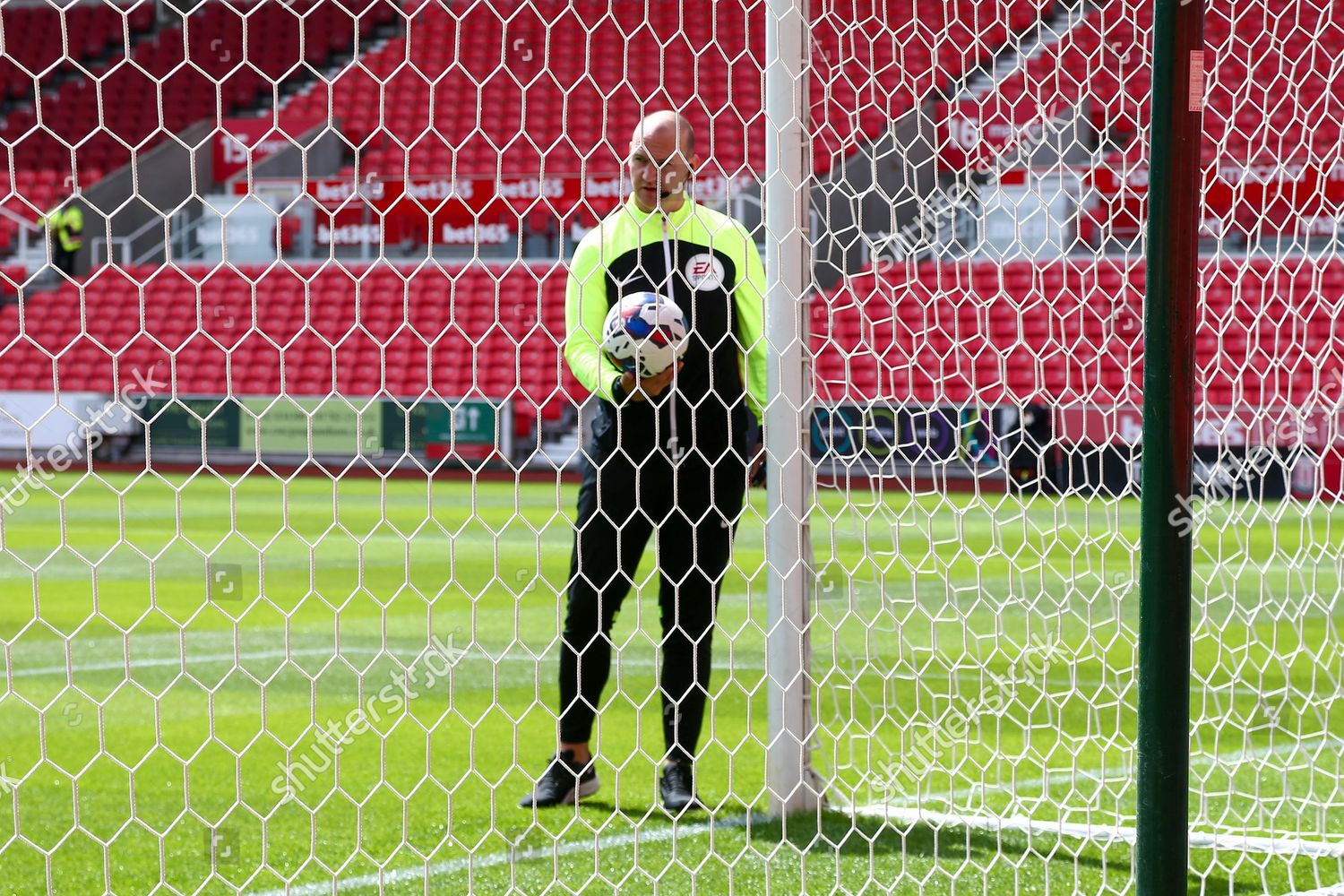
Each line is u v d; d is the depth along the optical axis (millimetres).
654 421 11758
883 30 12945
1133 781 12789
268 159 65562
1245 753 11742
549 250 60125
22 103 75750
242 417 60969
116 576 29984
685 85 51438
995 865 10312
